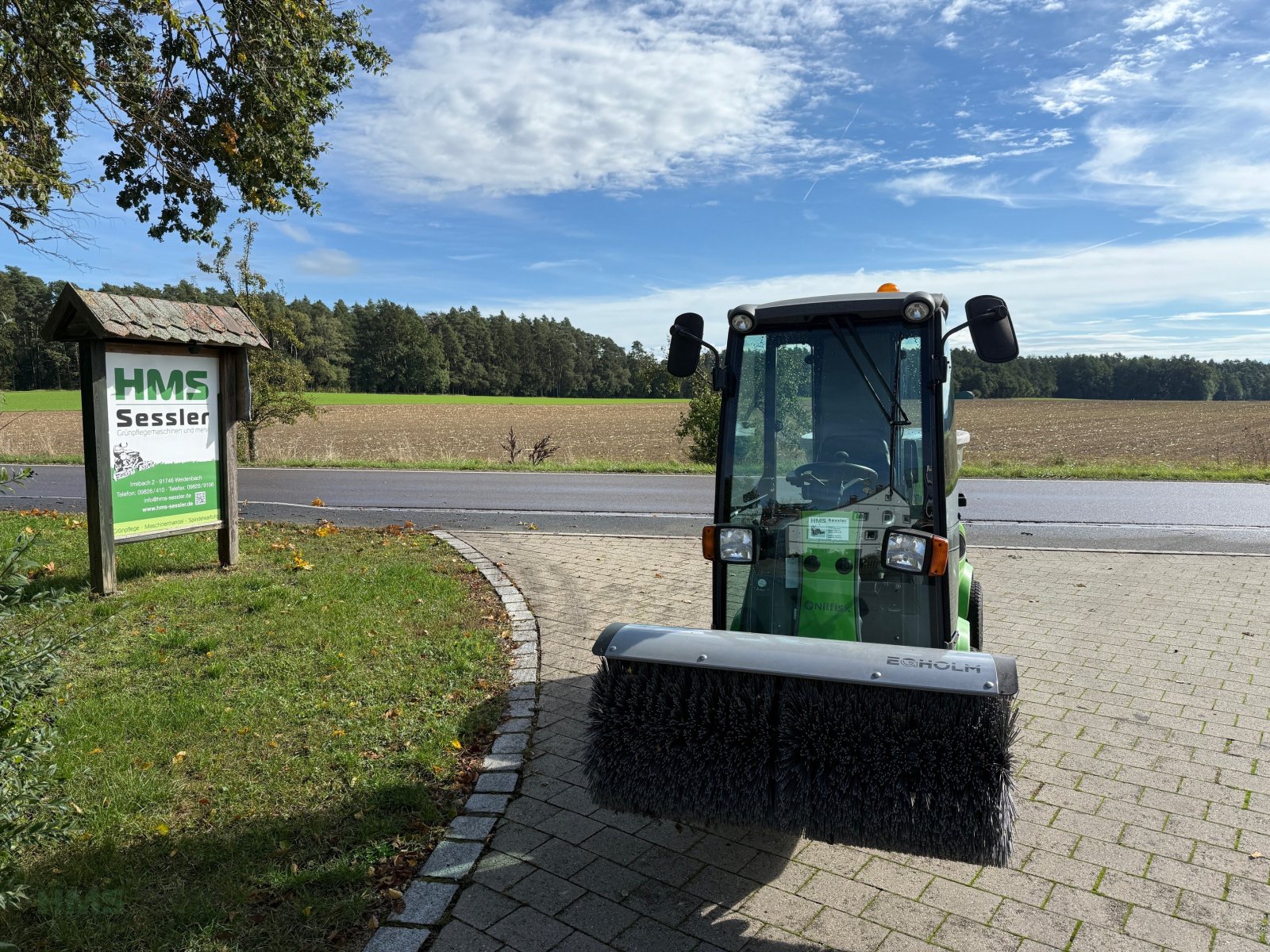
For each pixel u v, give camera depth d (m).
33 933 3.09
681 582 8.59
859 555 3.98
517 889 3.45
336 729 4.84
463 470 20.73
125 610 6.99
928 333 3.97
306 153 10.42
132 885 3.35
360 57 10.70
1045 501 14.70
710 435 22.31
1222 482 17.36
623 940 3.14
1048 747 4.77
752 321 4.18
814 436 4.14
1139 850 3.74
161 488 8.05
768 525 4.14
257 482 17.72
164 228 10.69
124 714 4.93
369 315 114.75
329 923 3.18
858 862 3.68
